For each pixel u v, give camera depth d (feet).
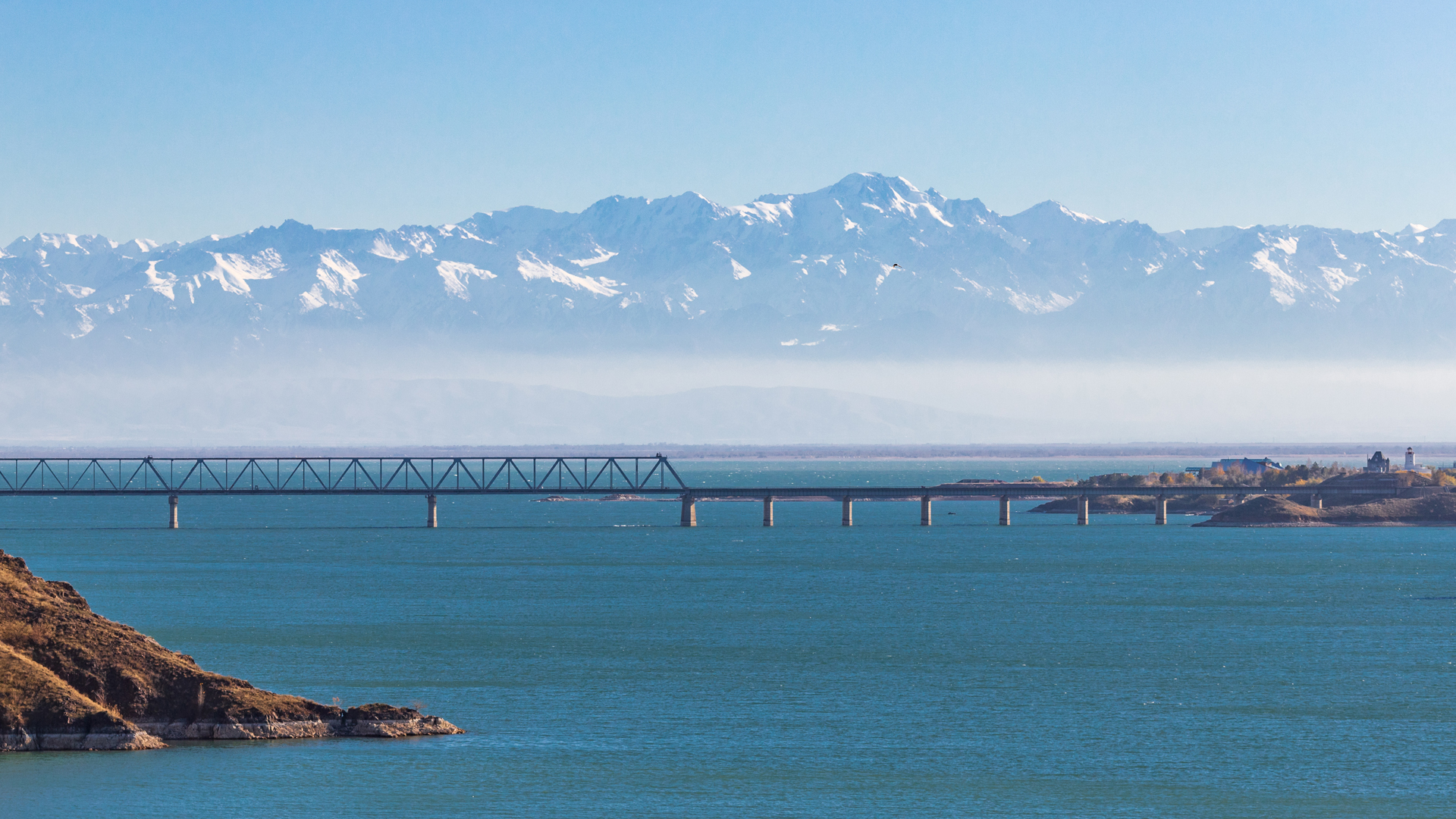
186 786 647.97
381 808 636.89
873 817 648.38
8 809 614.75
